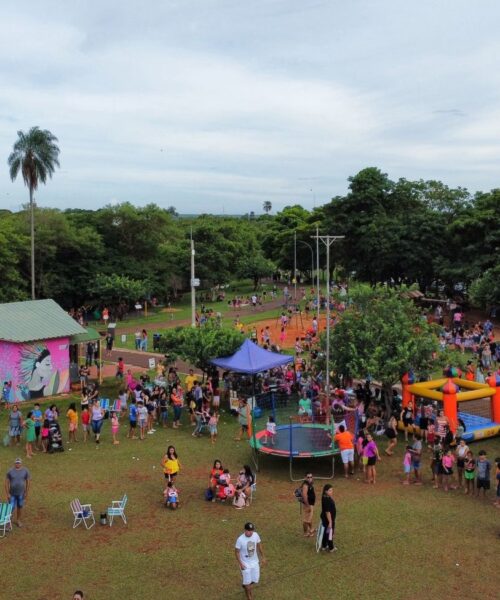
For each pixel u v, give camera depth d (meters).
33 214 66.88
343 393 31.19
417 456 23.09
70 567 16.86
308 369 36.72
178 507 21.08
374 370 28.45
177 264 86.56
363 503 21.34
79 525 19.56
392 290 32.03
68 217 83.50
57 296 75.94
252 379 34.22
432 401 29.94
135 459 26.16
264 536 18.75
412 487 22.95
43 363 35.59
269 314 72.12
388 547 17.95
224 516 20.34
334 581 16.06
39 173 61.78
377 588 15.74
